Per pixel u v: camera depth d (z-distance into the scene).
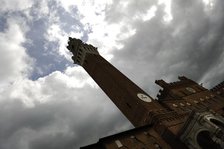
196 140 41.16
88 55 70.88
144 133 43.84
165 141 43.09
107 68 62.94
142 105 49.38
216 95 65.25
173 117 47.59
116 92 57.22
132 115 52.41
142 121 49.31
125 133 42.88
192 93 64.38
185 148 42.38
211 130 39.94
